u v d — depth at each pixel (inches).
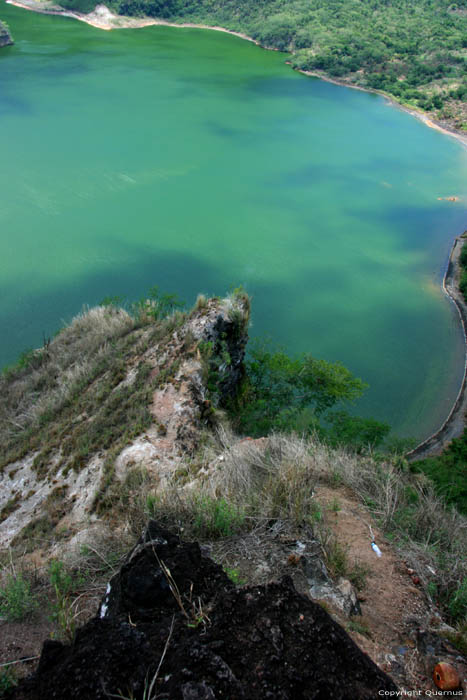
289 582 184.5
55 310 1955.0
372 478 386.9
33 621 247.3
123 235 2466.8
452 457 1307.8
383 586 263.7
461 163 3710.6
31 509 565.3
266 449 413.4
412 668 207.8
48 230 2445.9
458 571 285.6
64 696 150.9
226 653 158.9
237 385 842.2
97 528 382.9
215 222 2664.9
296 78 5319.9
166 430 597.0
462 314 2191.2
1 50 5270.7
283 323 2041.1
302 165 3425.2
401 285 2349.9
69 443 649.6
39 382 956.6
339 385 933.2
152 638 168.2
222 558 264.7
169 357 751.7
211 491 345.4
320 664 156.6
